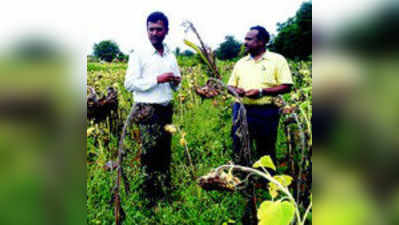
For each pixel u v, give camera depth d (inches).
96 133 117.9
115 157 116.2
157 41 108.7
